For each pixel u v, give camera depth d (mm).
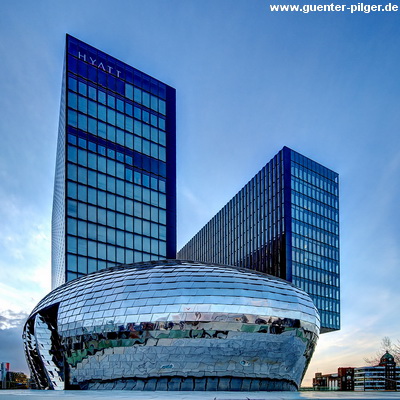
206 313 34906
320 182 108938
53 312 44688
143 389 34750
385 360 104688
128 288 37969
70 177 63875
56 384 41562
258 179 113062
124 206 69625
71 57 67812
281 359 36031
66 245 61344
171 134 79625
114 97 72188
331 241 108438
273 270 101062
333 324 104062
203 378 34312
